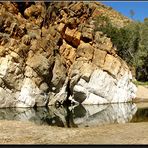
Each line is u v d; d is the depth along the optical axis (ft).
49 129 92.84
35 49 203.21
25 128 93.40
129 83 230.89
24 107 191.93
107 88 215.92
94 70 216.33
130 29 352.90
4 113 157.48
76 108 188.03
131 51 338.34
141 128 91.20
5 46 191.01
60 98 213.46
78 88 213.05
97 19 345.10
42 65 200.23
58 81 211.61
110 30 335.26
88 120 132.67
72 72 217.77
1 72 184.85
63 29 227.81
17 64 191.42
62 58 222.69
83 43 227.20
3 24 194.59
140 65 328.70
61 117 144.36
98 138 79.10
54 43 220.43
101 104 210.79
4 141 77.87
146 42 344.69
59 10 234.17
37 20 223.30
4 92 185.78
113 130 89.56
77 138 80.18
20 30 200.23
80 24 234.17
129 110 169.89
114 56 230.07
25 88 193.88
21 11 218.18
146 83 295.69
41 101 201.05
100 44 227.20
